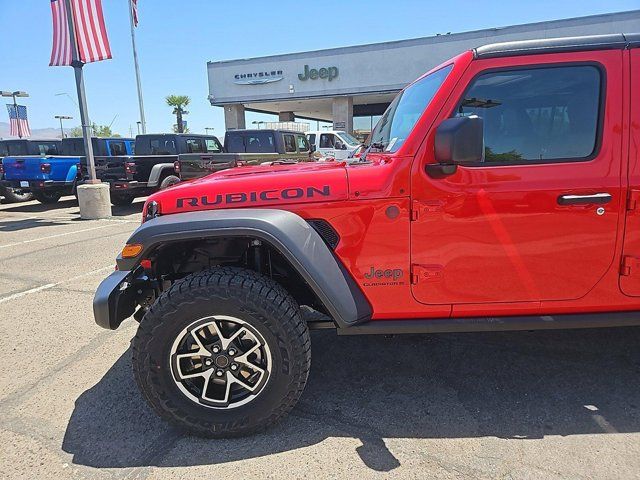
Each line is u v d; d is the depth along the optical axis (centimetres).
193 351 230
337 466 214
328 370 304
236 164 1070
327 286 224
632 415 246
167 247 248
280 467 214
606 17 1519
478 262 232
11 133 3161
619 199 225
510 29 1689
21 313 423
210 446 231
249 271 232
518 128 229
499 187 225
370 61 1986
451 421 246
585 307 238
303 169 266
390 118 312
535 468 208
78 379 303
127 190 1124
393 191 228
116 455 227
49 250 686
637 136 224
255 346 227
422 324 238
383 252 233
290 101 2222
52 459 225
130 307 253
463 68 227
